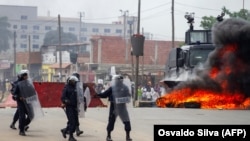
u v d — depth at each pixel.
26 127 16.44
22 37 187.75
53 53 97.38
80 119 20.69
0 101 58.72
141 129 17.27
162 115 22.38
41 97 28.59
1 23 147.88
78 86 14.72
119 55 86.00
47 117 21.72
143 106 32.94
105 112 24.31
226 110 25.55
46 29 191.75
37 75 99.94
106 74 81.38
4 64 106.88
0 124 19.00
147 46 90.38
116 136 15.62
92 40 87.25
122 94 14.33
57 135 15.85
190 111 24.73
